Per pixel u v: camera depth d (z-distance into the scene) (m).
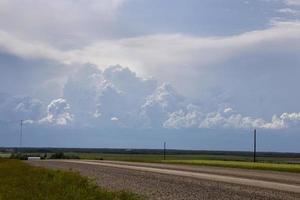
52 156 132.12
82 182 26.31
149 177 36.72
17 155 132.25
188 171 45.53
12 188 21.47
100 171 45.72
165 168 52.78
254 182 30.20
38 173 32.88
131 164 66.69
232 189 25.58
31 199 18.34
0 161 62.28
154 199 21.06
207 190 25.33
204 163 72.44
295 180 31.89
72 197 19.27
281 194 22.52
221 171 45.38
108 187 27.42
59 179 27.02
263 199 20.56
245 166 59.00
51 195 19.42
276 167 55.59
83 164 65.69
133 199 19.45
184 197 21.97
